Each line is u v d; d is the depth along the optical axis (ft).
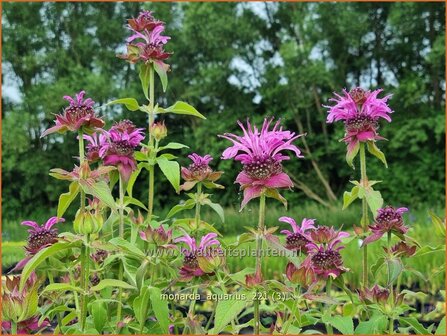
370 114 8.66
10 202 52.16
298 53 50.85
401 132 49.88
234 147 7.00
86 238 6.89
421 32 53.36
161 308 7.40
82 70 52.47
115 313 8.89
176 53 53.93
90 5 56.18
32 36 55.31
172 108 9.25
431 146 51.83
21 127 50.72
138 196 51.01
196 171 9.47
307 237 8.57
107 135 8.30
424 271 19.08
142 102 50.96
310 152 53.67
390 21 51.47
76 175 7.07
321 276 8.34
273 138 6.95
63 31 56.59
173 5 56.34
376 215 8.34
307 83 51.93
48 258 8.19
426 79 53.93
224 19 52.70
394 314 7.86
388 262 8.04
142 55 9.32
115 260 8.52
